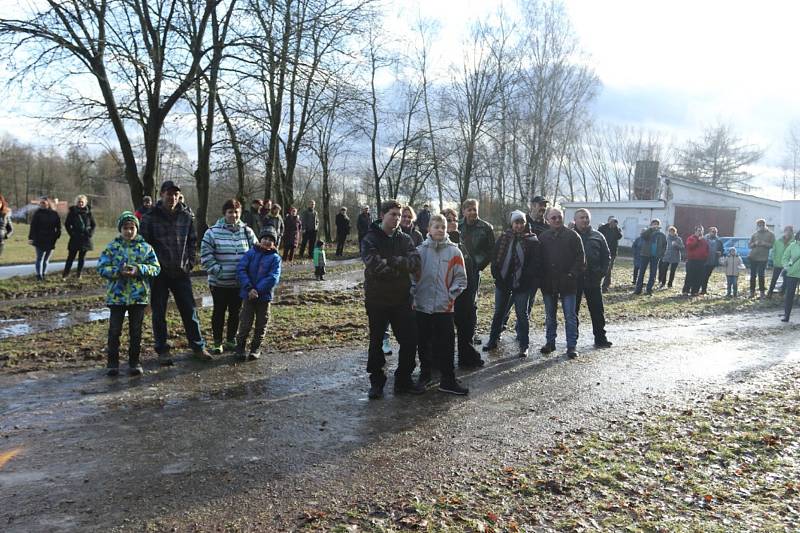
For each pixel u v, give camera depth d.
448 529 3.26
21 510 3.41
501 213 39.22
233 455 4.29
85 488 3.72
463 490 3.79
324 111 24.25
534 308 12.16
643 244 15.14
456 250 6.07
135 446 4.42
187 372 6.52
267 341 8.09
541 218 9.39
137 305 6.36
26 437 4.54
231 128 20.39
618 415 5.43
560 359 7.71
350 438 4.70
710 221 33.62
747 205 32.91
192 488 3.75
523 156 37.22
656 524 3.39
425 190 37.28
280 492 3.72
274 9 16.05
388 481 3.91
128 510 3.45
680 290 16.56
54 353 7.07
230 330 7.58
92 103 16.36
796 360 7.96
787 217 24.98
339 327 9.08
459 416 5.33
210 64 16.28
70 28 14.64
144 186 17.28
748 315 12.44
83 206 14.18
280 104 20.84
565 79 36.47
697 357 8.05
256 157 20.59
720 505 3.67
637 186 44.75
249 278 7.11
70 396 5.56
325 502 3.59
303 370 6.74
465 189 36.50
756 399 5.98
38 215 13.66
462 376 6.80
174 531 3.21
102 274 6.16
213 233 7.32
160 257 6.80
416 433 4.86
